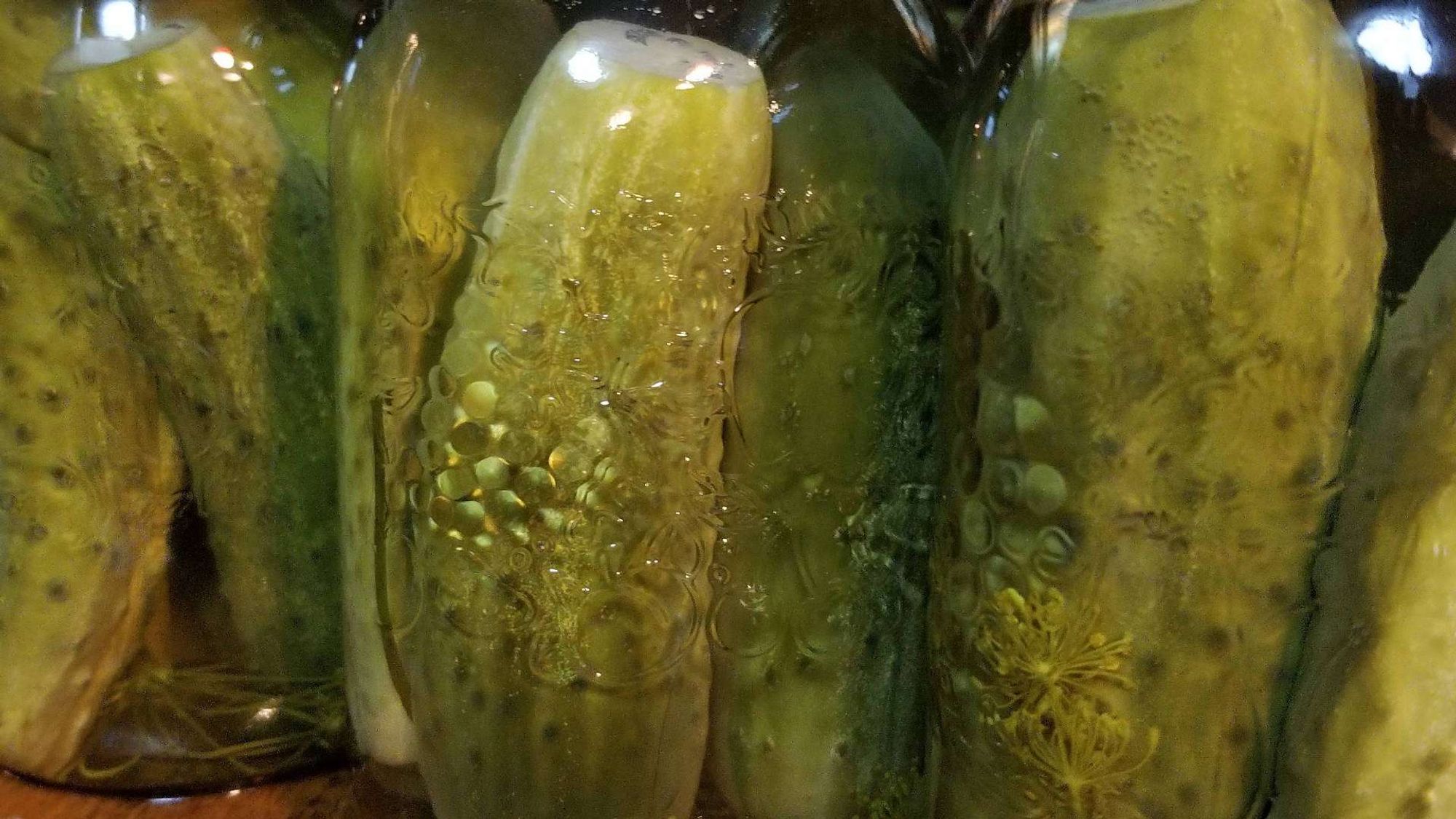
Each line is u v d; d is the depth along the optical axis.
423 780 0.15
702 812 0.15
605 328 0.13
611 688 0.14
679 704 0.14
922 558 0.14
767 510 0.14
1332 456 0.12
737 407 0.14
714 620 0.14
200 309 0.15
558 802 0.14
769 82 0.14
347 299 0.14
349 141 0.14
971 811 0.13
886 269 0.14
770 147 0.13
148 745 0.16
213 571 0.16
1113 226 0.11
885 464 0.14
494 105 0.14
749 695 0.14
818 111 0.14
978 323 0.13
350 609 0.15
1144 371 0.11
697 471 0.14
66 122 0.14
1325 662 0.12
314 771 0.17
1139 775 0.12
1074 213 0.11
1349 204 0.11
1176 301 0.11
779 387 0.14
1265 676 0.12
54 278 0.15
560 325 0.13
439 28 0.14
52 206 0.15
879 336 0.14
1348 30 0.12
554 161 0.13
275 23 0.15
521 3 0.14
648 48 0.13
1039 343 0.12
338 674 0.17
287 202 0.15
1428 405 0.11
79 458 0.16
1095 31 0.12
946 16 0.17
